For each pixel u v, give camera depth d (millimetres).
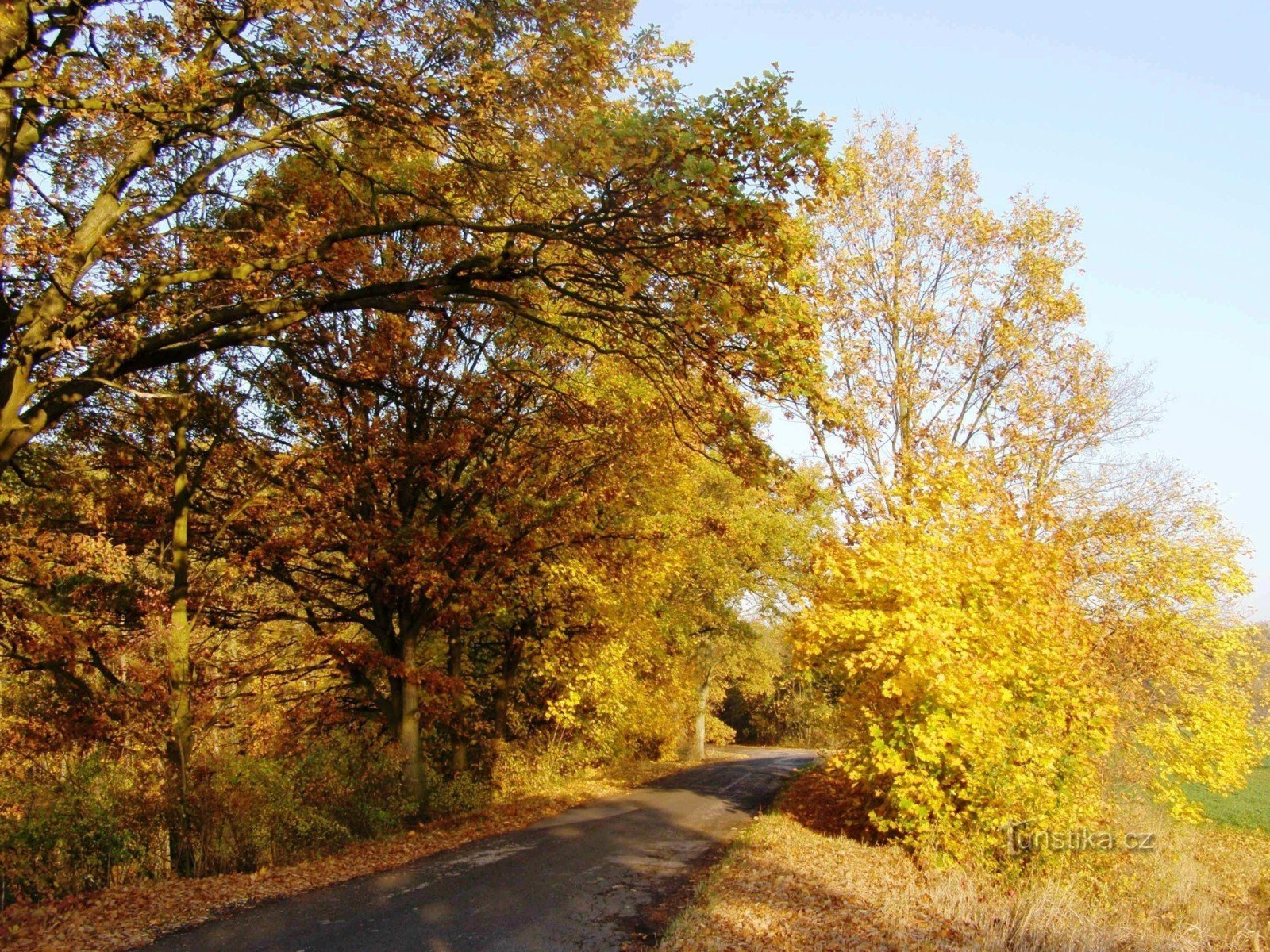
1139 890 10727
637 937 7309
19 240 7121
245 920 7879
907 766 11227
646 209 8195
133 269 9789
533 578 16359
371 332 13211
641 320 9383
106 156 9023
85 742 11352
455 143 9305
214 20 8023
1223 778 14070
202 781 11227
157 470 13172
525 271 9500
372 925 7668
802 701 43156
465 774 17562
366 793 13898
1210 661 14820
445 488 15031
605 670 18516
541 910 8227
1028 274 17531
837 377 17359
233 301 10367
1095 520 15828
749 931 7117
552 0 9164
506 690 20672
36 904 8625
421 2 8812
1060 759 10805
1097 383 17391
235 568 13273
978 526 11719
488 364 14766
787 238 8281
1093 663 13789
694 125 7672
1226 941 9484
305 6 7547
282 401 13984
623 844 12320
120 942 7168
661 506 19453
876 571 11297
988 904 8938
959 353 17859
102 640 11805
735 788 21156
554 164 8492
